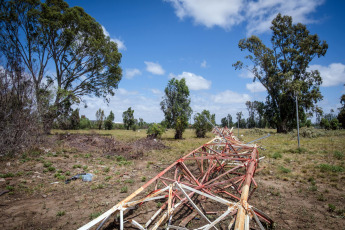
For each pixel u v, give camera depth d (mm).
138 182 6625
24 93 10945
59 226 3818
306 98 31828
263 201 4957
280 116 34375
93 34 25000
